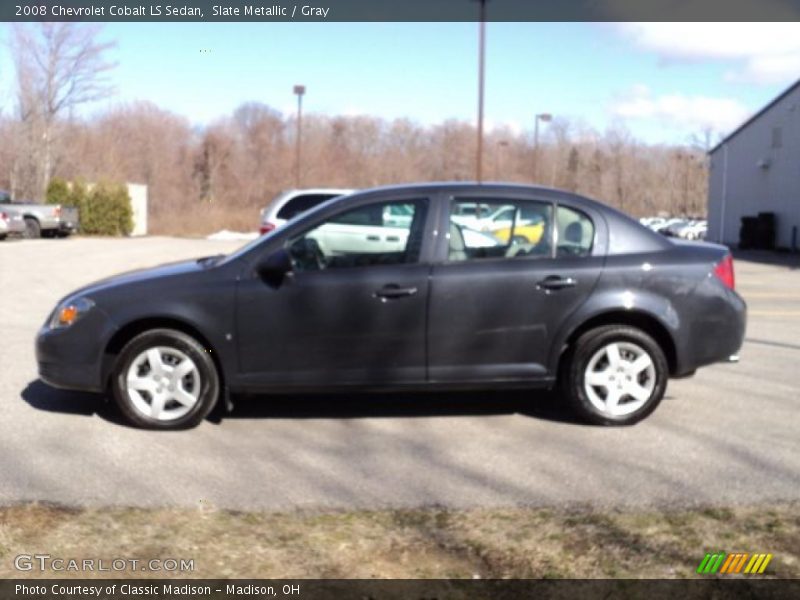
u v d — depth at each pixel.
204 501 4.69
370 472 5.20
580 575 3.77
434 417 6.46
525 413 6.56
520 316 6.04
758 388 7.43
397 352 6.02
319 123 59.25
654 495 4.77
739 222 41.34
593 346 6.11
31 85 41.91
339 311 5.97
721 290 6.23
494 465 5.33
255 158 53.53
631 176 73.44
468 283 6.00
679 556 3.94
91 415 6.43
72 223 32.25
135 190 40.72
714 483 4.97
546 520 4.39
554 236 6.18
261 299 5.96
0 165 42.22
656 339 6.29
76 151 45.53
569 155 68.88
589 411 6.16
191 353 6.01
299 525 4.35
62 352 6.07
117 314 6.01
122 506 4.59
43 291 14.23
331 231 6.09
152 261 21.05
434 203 6.14
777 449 5.64
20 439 5.81
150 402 6.06
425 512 4.53
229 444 5.77
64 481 4.99
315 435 6.00
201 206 48.66
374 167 61.50
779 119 37.22
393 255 6.07
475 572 3.81
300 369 6.02
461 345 6.04
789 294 16.05
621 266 6.13
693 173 76.94
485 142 64.38
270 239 6.10
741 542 4.09
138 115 49.12
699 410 6.66
